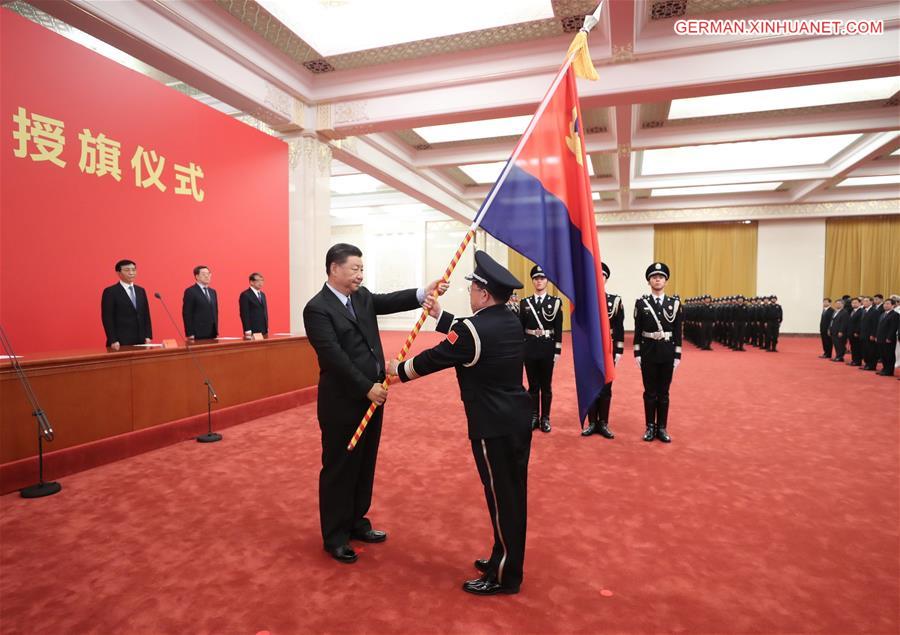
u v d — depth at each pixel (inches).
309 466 147.9
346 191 660.7
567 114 93.9
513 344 81.7
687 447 169.6
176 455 158.6
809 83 258.5
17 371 131.2
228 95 277.1
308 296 331.6
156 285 252.4
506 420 79.9
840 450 165.5
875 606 78.2
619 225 745.6
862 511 116.0
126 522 109.1
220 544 99.0
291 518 111.6
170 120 258.1
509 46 281.3
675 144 405.7
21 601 78.9
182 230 265.1
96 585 83.7
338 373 88.4
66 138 212.7
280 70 295.4
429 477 138.9
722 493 127.3
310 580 85.6
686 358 453.7
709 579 86.2
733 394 268.1
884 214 658.2
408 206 749.9
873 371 360.2
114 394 155.5
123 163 235.9
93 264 223.9
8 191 193.8
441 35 268.7
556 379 326.3
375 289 803.4
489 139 433.4
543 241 87.0
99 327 226.2
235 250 295.6
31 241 201.2
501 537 80.3
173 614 75.6
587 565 91.0
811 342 631.8
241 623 73.4
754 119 386.6
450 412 223.6
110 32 213.6
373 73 309.3
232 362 202.1
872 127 368.8
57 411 140.2
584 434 182.2
